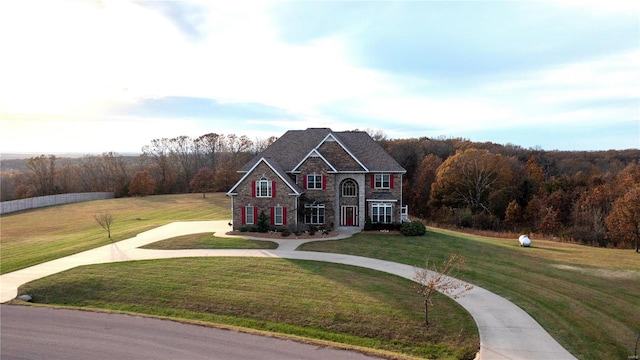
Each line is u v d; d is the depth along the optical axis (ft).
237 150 339.98
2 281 70.59
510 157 251.19
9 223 176.14
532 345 45.88
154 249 92.48
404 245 97.71
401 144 293.84
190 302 60.49
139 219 168.96
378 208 120.47
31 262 83.51
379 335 50.01
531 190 212.64
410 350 46.80
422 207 238.27
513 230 186.29
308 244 96.27
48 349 44.60
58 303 62.69
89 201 252.01
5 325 51.98
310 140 131.85
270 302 59.21
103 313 56.75
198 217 167.43
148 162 323.98
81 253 90.74
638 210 114.21
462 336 48.62
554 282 71.36
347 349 44.83
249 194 112.37
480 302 59.36
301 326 52.80
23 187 272.72
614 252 104.06
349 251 89.61
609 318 55.26
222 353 43.45
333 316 54.49
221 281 67.87
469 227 184.24
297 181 118.01
